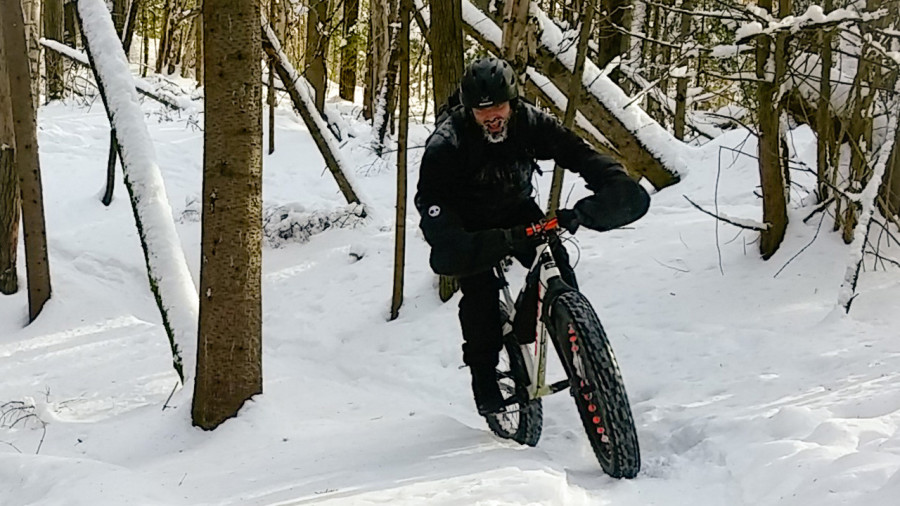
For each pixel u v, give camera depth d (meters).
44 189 12.27
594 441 3.32
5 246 9.05
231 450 4.56
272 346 7.66
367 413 5.20
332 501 3.03
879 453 2.84
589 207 3.19
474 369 3.91
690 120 12.30
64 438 5.41
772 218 6.41
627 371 5.14
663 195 9.23
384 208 11.25
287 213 10.77
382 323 7.52
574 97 6.07
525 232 3.21
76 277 9.45
